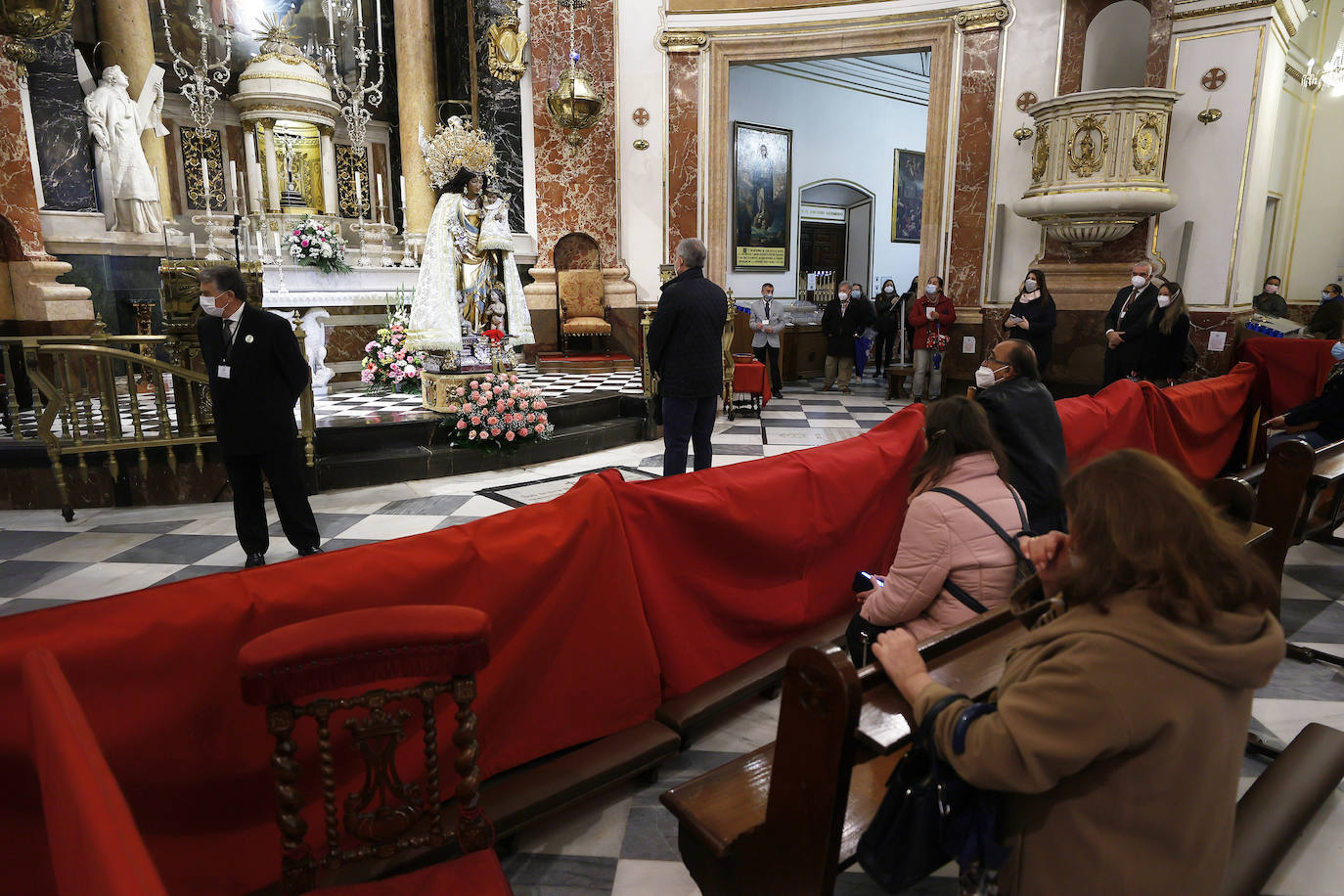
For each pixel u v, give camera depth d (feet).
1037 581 5.72
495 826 6.61
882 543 11.31
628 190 37.09
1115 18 29.73
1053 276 31.22
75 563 14.19
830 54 34.63
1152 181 27.66
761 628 9.63
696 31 35.42
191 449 18.15
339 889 4.55
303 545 14.57
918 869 4.53
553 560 7.45
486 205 22.50
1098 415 14.78
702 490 8.88
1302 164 41.98
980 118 32.22
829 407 31.94
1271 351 20.88
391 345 27.94
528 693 7.53
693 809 5.69
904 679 4.65
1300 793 7.20
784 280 51.72
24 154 25.66
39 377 16.60
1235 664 3.47
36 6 21.27
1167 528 3.58
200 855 5.83
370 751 4.83
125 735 5.42
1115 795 3.70
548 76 35.99
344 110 36.29
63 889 3.20
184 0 33.71
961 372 33.86
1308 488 11.97
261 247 29.96
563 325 35.88
